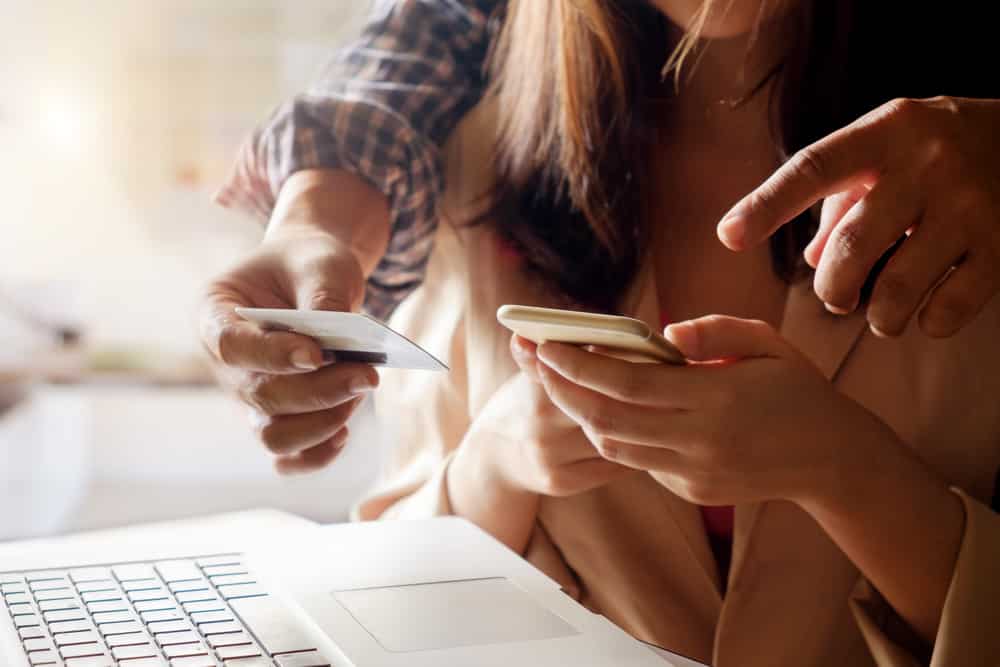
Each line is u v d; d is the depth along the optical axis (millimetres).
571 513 860
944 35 831
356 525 738
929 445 816
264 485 2814
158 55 2824
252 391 713
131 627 545
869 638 704
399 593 604
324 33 2766
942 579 673
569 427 714
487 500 834
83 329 2801
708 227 903
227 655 513
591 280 881
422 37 997
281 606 580
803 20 811
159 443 2824
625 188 861
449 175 980
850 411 647
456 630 551
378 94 970
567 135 853
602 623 571
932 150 587
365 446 2736
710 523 864
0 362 2549
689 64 880
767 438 616
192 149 2848
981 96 841
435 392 981
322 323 613
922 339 815
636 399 606
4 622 553
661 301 915
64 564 641
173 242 2855
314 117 929
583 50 840
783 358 641
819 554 804
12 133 2869
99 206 2889
